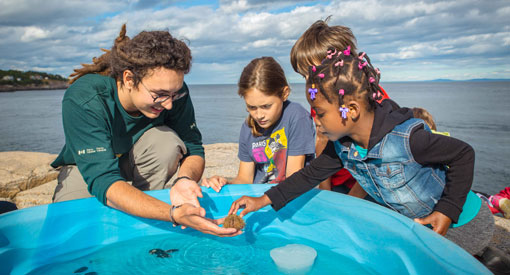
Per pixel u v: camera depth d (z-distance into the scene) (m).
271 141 2.20
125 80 1.63
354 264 1.43
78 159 1.64
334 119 1.43
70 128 1.65
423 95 61.94
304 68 2.16
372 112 1.47
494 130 15.43
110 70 1.79
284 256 1.42
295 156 2.12
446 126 16.92
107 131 1.76
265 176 2.36
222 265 1.40
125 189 1.51
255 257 1.49
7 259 1.37
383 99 1.82
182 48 1.63
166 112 2.20
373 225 1.43
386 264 1.33
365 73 1.39
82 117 1.65
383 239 1.37
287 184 1.70
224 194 1.87
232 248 1.58
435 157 1.43
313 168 1.72
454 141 1.40
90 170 1.61
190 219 1.36
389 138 1.48
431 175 1.55
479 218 2.02
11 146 13.31
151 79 1.56
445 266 1.02
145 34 1.58
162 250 1.55
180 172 1.96
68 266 1.41
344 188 2.35
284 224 1.81
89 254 1.52
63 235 1.54
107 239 1.64
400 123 1.50
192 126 2.30
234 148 5.01
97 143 1.65
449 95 61.53
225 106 41.03
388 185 1.60
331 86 1.36
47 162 3.88
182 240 1.67
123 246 1.59
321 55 2.05
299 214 1.77
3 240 1.39
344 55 1.46
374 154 1.52
